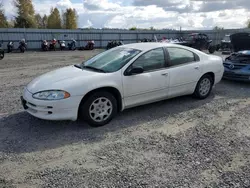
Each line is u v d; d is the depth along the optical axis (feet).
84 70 13.97
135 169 9.11
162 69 14.88
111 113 13.33
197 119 14.08
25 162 9.60
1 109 15.60
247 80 21.91
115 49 15.93
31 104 12.34
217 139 11.54
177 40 68.74
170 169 9.10
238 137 11.75
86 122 12.94
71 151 10.48
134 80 13.66
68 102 11.85
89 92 12.39
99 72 13.39
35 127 12.89
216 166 9.28
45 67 35.65
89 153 10.32
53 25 185.06
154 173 8.85
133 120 13.91
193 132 12.34
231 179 8.48
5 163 9.51
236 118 14.19
